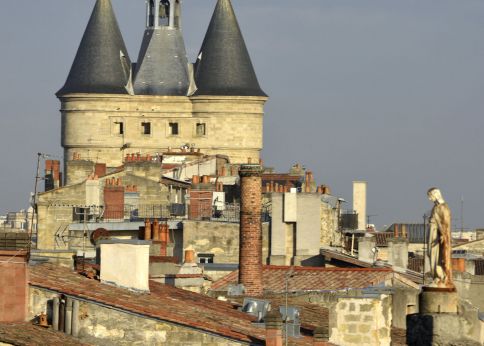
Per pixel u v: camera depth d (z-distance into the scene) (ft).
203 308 270.46
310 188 606.55
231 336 243.60
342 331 294.05
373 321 292.81
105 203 560.61
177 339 243.81
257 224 364.58
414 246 575.79
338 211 534.37
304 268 353.31
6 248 243.19
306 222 483.10
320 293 320.91
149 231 437.99
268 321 241.35
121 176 615.16
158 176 623.36
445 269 208.33
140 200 597.52
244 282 356.79
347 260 467.11
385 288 311.68
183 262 364.58
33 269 256.11
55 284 245.04
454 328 205.67
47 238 542.57
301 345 254.68
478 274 457.68
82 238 492.54
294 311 274.16
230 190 629.51
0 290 239.91
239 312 284.00
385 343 292.40
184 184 623.77
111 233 497.87
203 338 243.81
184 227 498.28
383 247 484.74
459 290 415.23
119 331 243.40
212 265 417.28
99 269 272.72
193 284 341.21
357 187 645.10
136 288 265.54
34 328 237.86
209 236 495.82
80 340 242.17
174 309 254.47
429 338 206.69
